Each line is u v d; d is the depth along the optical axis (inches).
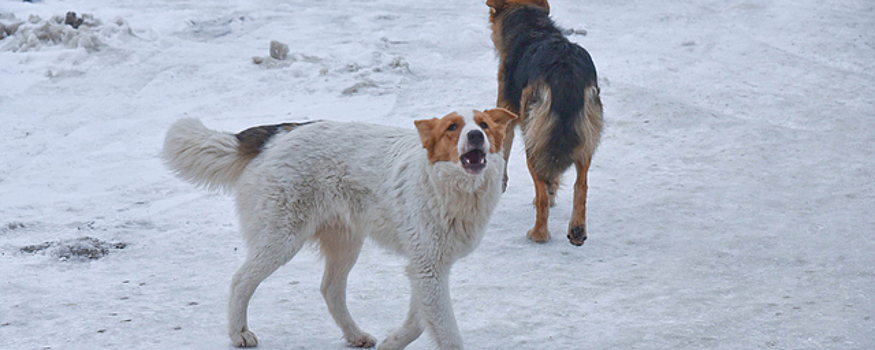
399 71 834.2
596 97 412.8
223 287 340.8
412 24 1135.0
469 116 247.1
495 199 257.6
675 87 797.9
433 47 989.8
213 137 286.8
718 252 377.4
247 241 273.1
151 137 642.8
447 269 257.4
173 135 290.4
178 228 439.8
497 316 302.0
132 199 497.7
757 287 326.0
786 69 871.1
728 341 267.4
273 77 832.3
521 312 305.6
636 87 767.1
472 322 296.4
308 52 933.2
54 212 470.6
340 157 273.3
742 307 301.3
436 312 250.2
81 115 706.8
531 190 515.8
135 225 446.3
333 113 684.7
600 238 410.6
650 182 515.2
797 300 305.4
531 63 422.6
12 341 275.1
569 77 396.8
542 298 322.3
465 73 843.4
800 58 936.3
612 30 1103.0
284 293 332.2
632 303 312.7
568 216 456.8
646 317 296.0
